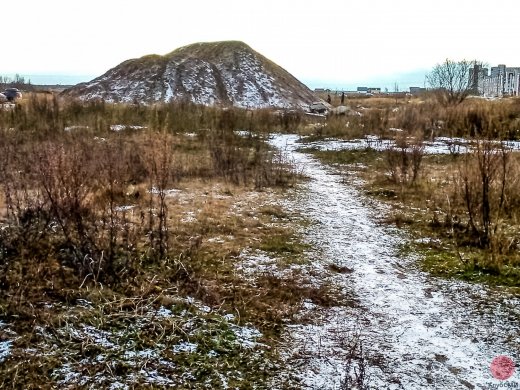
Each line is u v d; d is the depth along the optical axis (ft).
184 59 163.94
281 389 12.41
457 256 22.74
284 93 153.48
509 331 16.02
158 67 156.35
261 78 157.89
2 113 62.90
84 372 12.21
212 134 65.46
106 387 11.76
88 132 56.70
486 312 17.33
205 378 12.55
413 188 37.27
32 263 17.69
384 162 49.03
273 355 13.99
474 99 93.86
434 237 25.76
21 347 12.90
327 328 15.93
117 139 47.37
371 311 17.29
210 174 40.24
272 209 30.09
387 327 16.16
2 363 12.19
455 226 27.02
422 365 13.96
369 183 40.22
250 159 48.75
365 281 19.94
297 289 18.65
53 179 20.75
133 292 16.60
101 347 13.17
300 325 16.01
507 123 65.67
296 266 21.03
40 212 22.00
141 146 41.57
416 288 19.34
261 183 37.91
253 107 139.54
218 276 19.20
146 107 83.97
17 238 19.42
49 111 67.31
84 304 15.39
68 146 34.76
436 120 71.77
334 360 13.97
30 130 56.85
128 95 142.31
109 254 18.57
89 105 77.51
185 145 55.98
